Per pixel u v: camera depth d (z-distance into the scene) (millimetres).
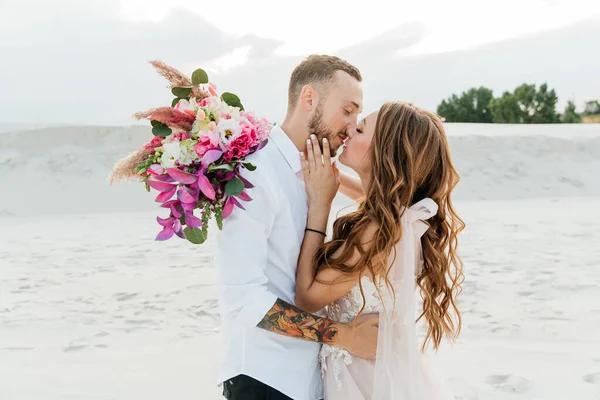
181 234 2100
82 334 4836
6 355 4355
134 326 5016
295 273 2238
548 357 4078
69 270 7434
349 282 2186
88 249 8984
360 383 2184
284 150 2254
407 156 2195
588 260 7367
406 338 2148
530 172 17562
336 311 2305
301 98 2295
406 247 2162
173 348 4434
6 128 18281
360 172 2381
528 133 20125
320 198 2236
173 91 2229
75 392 3631
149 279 6754
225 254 2082
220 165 2041
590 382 3643
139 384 3742
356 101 2312
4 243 9914
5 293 6309
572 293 5762
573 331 4633
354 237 2154
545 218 11805
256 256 2082
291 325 2068
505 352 4188
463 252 8016
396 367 2125
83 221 12688
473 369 3877
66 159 16594
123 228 11359
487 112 58594
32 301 5945
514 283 6195
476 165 17734
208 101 2178
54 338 4750
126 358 4234
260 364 2088
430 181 2289
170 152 2068
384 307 2125
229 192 2016
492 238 9227
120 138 17609
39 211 14516
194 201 2064
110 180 2164
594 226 10461
